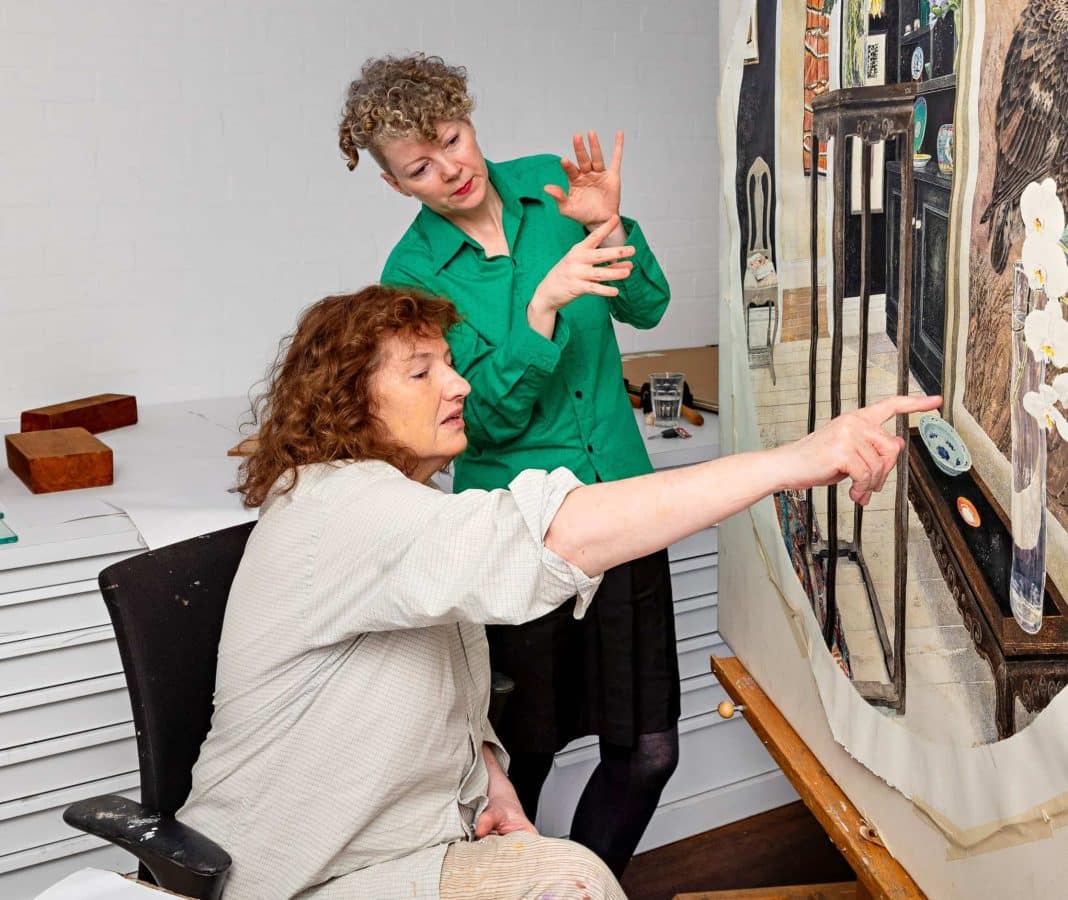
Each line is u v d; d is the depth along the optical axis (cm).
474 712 139
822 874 226
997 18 78
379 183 314
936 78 88
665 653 179
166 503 204
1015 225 78
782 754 140
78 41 275
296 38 297
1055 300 74
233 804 124
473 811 135
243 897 123
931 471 95
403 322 124
